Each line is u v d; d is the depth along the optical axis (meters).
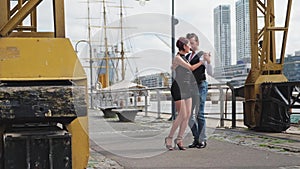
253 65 12.20
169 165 6.95
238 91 12.63
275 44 12.12
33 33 4.12
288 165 6.91
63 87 3.53
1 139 3.47
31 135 3.40
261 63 11.91
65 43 3.76
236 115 13.36
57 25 4.00
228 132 11.54
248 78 12.30
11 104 3.41
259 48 12.35
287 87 11.40
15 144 3.37
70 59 3.73
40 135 3.41
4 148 3.36
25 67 3.63
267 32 11.78
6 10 3.91
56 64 3.70
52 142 3.42
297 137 10.48
